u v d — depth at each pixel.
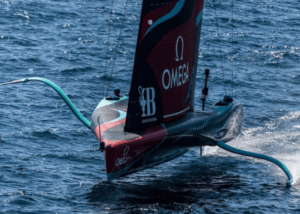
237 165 59.34
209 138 56.81
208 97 85.38
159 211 46.62
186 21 54.81
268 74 102.44
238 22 149.88
